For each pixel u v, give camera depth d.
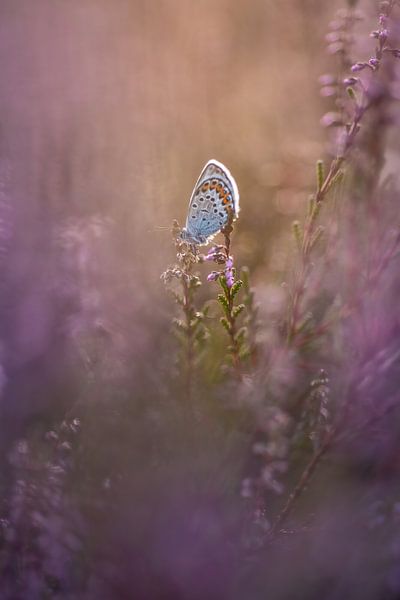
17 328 0.37
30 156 0.39
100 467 0.34
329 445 0.33
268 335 0.36
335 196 0.34
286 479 0.34
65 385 0.37
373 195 0.35
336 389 0.34
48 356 0.37
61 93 0.41
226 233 0.33
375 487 0.33
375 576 0.32
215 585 0.32
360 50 0.35
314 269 0.34
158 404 0.35
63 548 0.32
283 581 0.32
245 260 0.40
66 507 0.33
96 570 0.32
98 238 0.37
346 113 0.35
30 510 0.33
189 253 0.33
